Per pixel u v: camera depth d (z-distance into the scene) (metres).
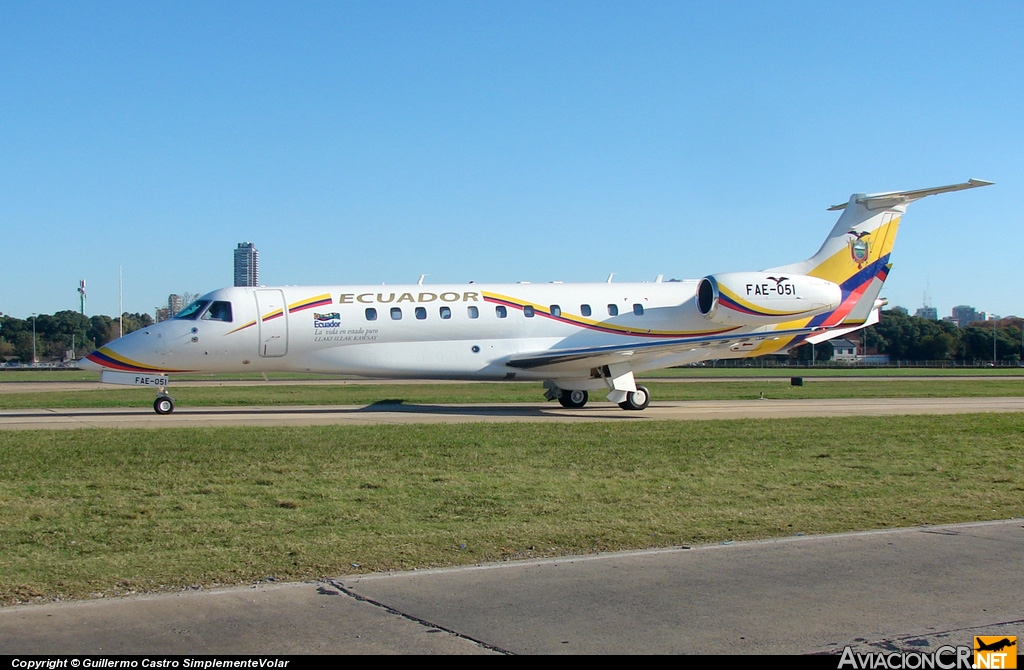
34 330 143.38
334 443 18.00
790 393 39.59
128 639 6.58
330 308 27.23
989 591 7.93
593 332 28.92
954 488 13.43
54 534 10.04
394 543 9.62
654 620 7.09
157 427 21.61
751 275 28.30
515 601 7.55
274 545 9.51
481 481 13.77
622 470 14.97
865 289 30.03
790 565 8.79
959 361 129.75
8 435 19.28
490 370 28.19
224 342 26.47
